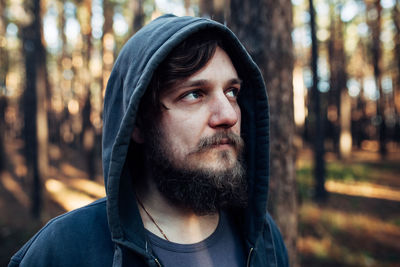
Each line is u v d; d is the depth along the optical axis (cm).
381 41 1800
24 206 809
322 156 884
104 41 1166
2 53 1673
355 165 1450
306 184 1017
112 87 102
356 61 2222
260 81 108
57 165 1414
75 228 88
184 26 90
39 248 85
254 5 211
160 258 88
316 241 537
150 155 94
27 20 750
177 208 95
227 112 89
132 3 759
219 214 106
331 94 2075
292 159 222
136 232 88
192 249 92
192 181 88
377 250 509
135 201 92
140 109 95
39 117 739
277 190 216
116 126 96
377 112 2212
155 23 100
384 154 1877
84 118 1240
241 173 93
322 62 2109
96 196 880
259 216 107
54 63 2017
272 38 209
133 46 97
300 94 1477
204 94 91
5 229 624
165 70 88
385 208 790
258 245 106
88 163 1128
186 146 89
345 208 788
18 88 2100
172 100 90
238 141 93
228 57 96
